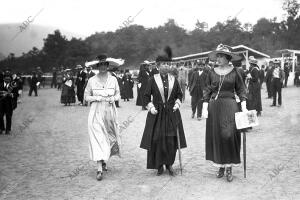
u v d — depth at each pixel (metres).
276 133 10.07
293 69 36.59
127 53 66.56
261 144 8.62
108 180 6.06
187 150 8.17
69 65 53.72
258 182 5.75
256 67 12.67
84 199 5.15
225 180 5.91
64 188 5.67
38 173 6.55
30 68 41.06
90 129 6.28
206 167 6.74
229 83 6.08
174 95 6.32
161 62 6.34
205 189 5.48
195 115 14.43
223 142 5.88
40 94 31.50
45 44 53.47
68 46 55.75
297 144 8.50
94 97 6.39
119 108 18.03
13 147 8.94
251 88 12.66
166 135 6.18
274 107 16.92
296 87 30.77
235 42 72.88
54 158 7.73
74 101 20.36
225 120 5.91
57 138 10.16
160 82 6.28
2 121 11.01
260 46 71.88
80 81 20.12
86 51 56.53
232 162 5.87
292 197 5.03
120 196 5.25
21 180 6.12
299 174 6.12
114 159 7.54
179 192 5.37
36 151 8.45
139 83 17.42
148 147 6.22
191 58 45.19
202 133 10.35
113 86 6.57
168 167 6.29
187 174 6.30
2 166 7.06
